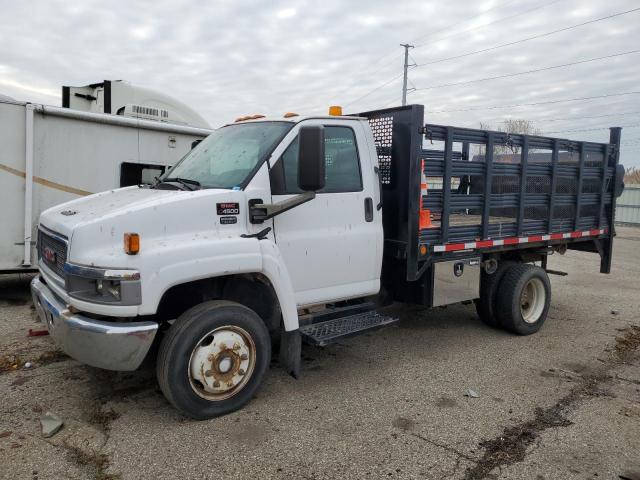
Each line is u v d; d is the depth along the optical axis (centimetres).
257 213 420
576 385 493
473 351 585
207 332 393
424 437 386
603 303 846
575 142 675
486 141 576
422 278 562
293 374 445
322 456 357
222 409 406
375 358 555
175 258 373
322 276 474
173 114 1004
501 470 346
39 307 432
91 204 439
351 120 502
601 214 742
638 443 385
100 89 1003
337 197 480
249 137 477
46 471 329
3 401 423
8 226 737
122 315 358
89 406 419
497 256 646
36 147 751
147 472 332
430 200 539
